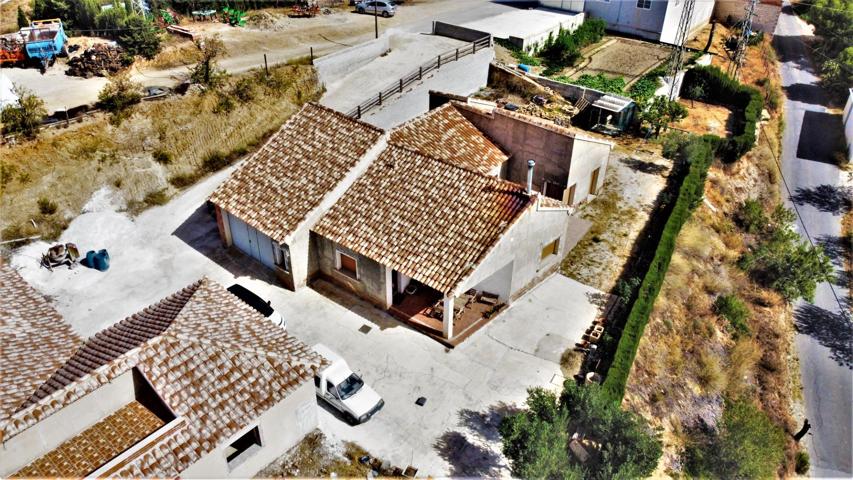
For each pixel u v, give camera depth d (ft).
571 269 101.04
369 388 76.69
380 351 84.89
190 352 64.80
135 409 62.95
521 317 91.04
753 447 82.12
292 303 92.58
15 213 99.30
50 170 103.96
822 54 207.51
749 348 102.53
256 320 74.84
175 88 121.19
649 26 192.95
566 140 104.22
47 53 127.65
